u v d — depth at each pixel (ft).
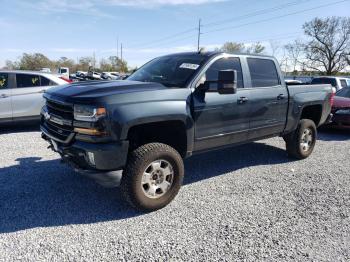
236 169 19.62
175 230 12.16
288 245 11.32
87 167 12.83
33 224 12.28
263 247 11.16
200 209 13.97
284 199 15.23
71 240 11.27
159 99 13.44
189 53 17.34
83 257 10.33
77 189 15.67
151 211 13.64
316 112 23.30
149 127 14.37
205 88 14.88
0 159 20.21
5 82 28.50
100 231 11.94
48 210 13.46
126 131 12.47
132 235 11.73
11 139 25.85
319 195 15.80
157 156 13.34
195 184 16.94
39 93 29.45
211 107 15.31
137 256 10.48
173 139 15.21
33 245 10.89
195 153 15.44
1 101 27.96
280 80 19.80
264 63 18.99
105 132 12.14
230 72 13.75
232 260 10.39
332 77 56.44
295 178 18.20
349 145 27.27
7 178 16.92
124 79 17.78
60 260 10.14
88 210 13.57
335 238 11.87
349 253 10.96
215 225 12.60
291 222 12.98
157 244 11.18
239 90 16.90
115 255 10.49
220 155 22.65
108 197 14.88
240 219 13.14
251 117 17.58
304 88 21.27
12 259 10.09
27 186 15.89
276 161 21.50
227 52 16.98
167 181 14.06
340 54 197.98
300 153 21.54
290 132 21.03
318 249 11.14
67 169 18.40
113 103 12.30
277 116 19.31
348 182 17.72
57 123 13.76
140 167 12.92
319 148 25.86
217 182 17.31
